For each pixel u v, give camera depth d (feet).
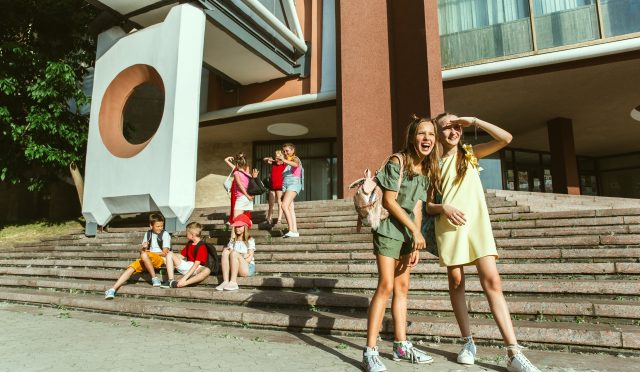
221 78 49.70
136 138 55.36
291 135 54.90
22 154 42.01
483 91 39.27
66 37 47.32
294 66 46.26
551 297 13.67
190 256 20.68
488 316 12.99
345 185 38.24
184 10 32.91
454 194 10.07
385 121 38.45
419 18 38.22
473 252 9.66
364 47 40.14
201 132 53.78
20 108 42.73
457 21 38.75
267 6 42.14
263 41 41.27
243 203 20.62
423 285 15.48
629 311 11.60
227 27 36.76
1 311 18.83
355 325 13.15
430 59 37.06
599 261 15.64
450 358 10.53
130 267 20.21
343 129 39.27
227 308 15.96
